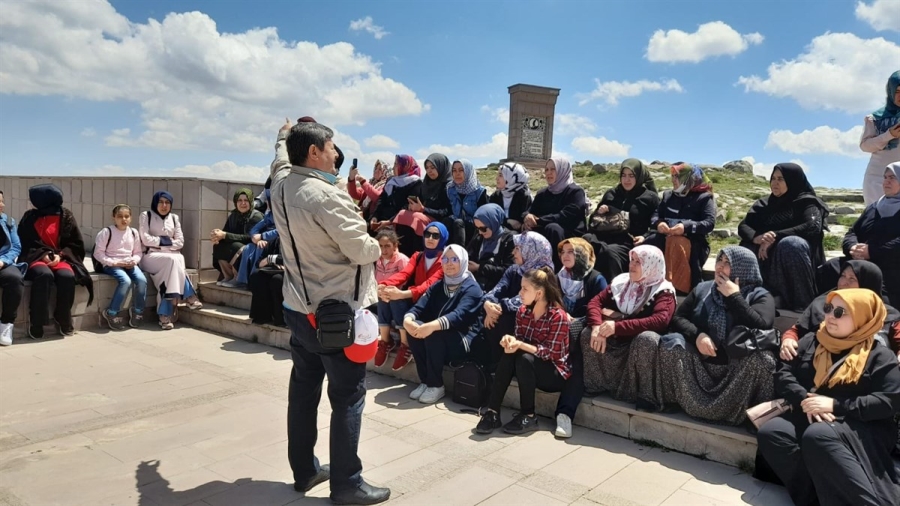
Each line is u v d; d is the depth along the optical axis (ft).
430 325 16.25
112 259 24.56
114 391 17.07
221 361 20.40
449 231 21.80
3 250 22.00
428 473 12.23
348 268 10.57
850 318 11.10
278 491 11.41
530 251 17.04
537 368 14.46
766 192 48.49
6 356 20.30
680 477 12.17
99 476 11.89
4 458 12.65
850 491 10.17
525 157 77.05
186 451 13.15
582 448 13.62
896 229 14.89
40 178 37.83
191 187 27.63
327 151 10.53
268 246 25.63
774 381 12.10
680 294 18.39
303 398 11.29
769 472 11.87
